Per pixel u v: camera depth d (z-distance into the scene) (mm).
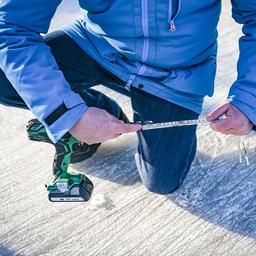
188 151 1767
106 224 1703
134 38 1570
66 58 1743
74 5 2822
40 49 1435
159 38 1555
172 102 1708
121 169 1916
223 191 1810
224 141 2014
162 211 1743
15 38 1421
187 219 1712
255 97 1466
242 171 1887
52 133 1425
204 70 1691
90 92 1929
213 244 1627
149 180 1773
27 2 1413
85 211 1750
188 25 1539
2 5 1423
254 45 1508
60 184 1703
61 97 1403
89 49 1713
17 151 2014
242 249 1609
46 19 1478
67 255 1608
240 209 1741
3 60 1424
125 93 1853
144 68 1634
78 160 1923
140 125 1479
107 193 1817
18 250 1627
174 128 1712
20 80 1411
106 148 2002
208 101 2227
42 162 1962
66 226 1701
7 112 2213
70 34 1764
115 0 1493
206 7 1541
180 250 1611
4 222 1720
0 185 1864
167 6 1478
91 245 1637
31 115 2197
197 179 1857
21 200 1804
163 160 1736
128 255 1602
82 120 1417
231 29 2729
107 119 1436
